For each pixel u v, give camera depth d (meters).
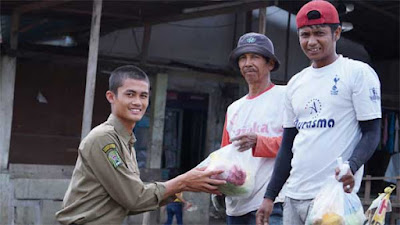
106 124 2.90
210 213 10.33
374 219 2.91
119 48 10.75
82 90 10.00
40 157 9.70
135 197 2.80
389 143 11.80
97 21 7.58
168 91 11.12
